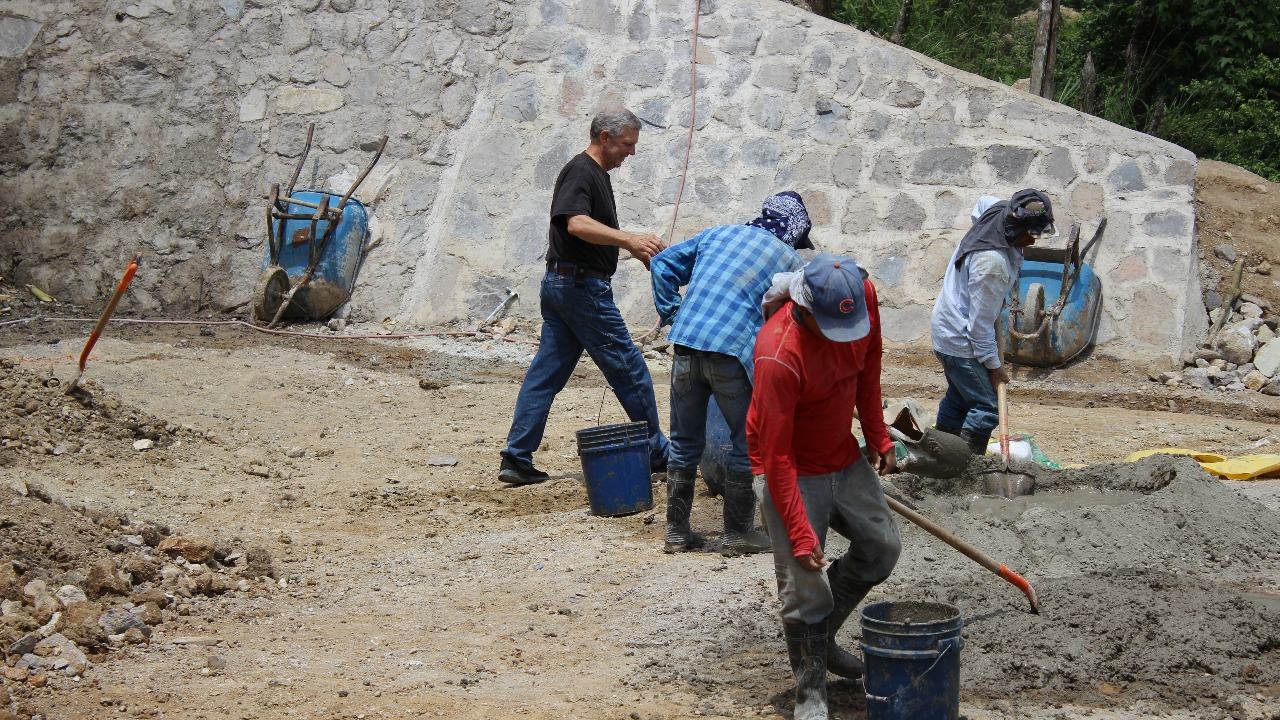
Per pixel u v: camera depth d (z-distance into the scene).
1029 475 7.09
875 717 4.06
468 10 14.91
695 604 5.71
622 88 14.42
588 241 7.58
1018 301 12.28
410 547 6.92
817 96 14.07
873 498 4.36
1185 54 18.47
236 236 14.20
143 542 6.11
